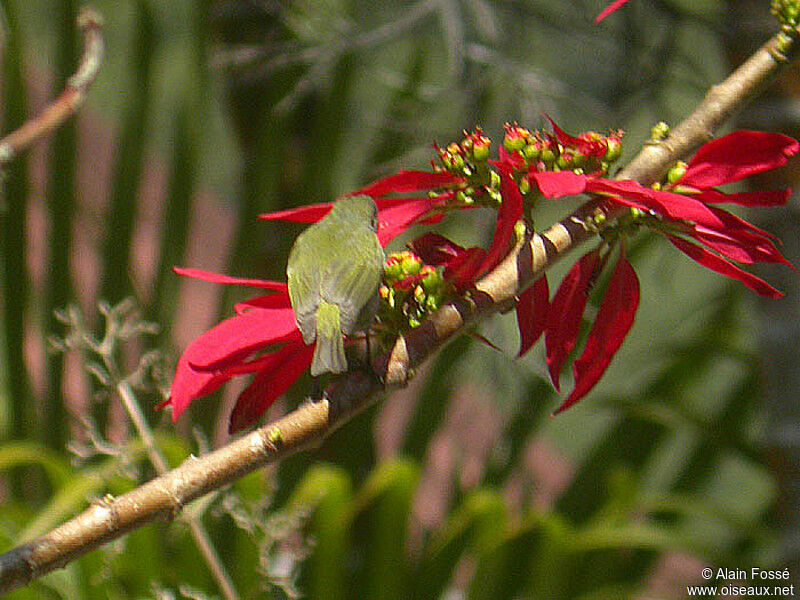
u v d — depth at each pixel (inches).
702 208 180.4
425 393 359.3
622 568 331.6
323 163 367.2
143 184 370.3
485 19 340.2
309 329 181.0
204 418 335.0
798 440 275.6
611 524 306.8
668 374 359.6
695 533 363.3
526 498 366.3
